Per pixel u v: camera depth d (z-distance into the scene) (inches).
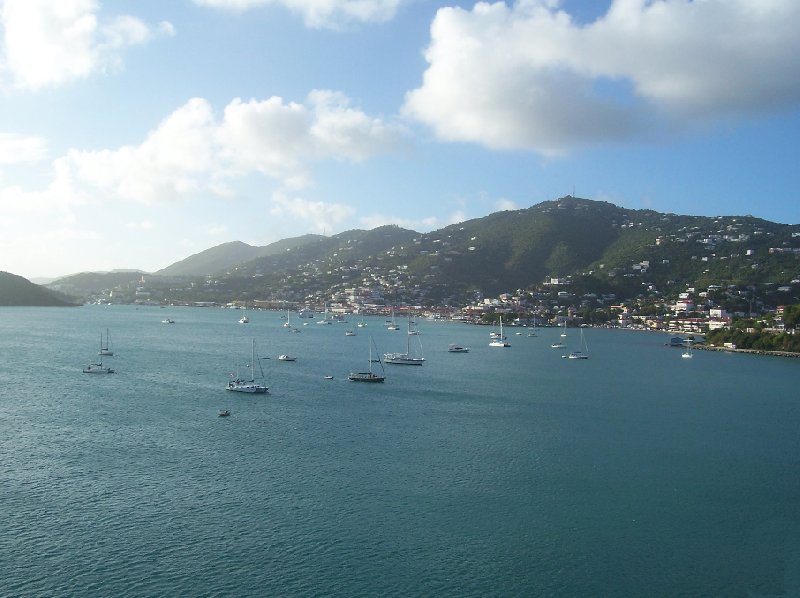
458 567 2374.5
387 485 3169.3
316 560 2391.7
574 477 3368.6
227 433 4104.3
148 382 6127.0
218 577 2253.9
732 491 3196.4
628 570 2390.5
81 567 2297.0
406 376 7062.0
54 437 3924.7
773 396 6112.2
